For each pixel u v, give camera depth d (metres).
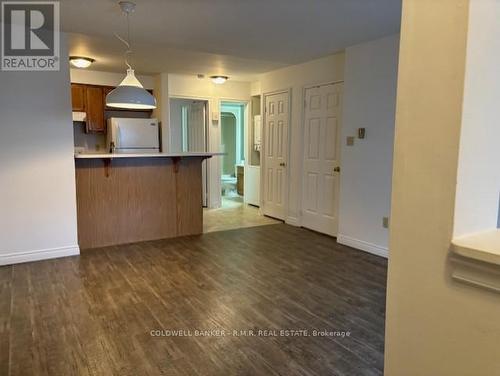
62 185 3.77
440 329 0.73
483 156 0.72
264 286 3.09
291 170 5.33
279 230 5.04
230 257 3.86
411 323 0.78
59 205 3.78
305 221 5.14
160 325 2.43
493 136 0.73
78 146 6.10
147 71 5.80
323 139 4.74
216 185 6.77
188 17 3.11
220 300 2.82
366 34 3.59
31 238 3.68
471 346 0.69
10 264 3.59
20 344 2.20
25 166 3.57
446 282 0.71
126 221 4.39
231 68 5.44
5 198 3.52
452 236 0.70
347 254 3.98
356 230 4.20
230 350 2.15
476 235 0.72
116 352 2.12
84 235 4.15
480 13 0.66
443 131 0.69
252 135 7.00
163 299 2.83
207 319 2.52
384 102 3.76
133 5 2.82
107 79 5.93
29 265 3.57
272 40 3.83
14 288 3.02
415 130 0.73
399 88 0.75
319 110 4.77
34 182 3.63
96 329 2.38
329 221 4.74
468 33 0.65
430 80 0.70
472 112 0.68
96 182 4.17
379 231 3.93
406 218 0.76
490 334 0.66
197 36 3.70
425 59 0.71
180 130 7.38
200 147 6.80
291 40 3.82
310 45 4.02
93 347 2.17
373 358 2.08
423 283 0.75
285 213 5.50
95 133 6.20
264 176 5.96
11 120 3.47
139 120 5.86
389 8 2.88
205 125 6.58
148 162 4.46
